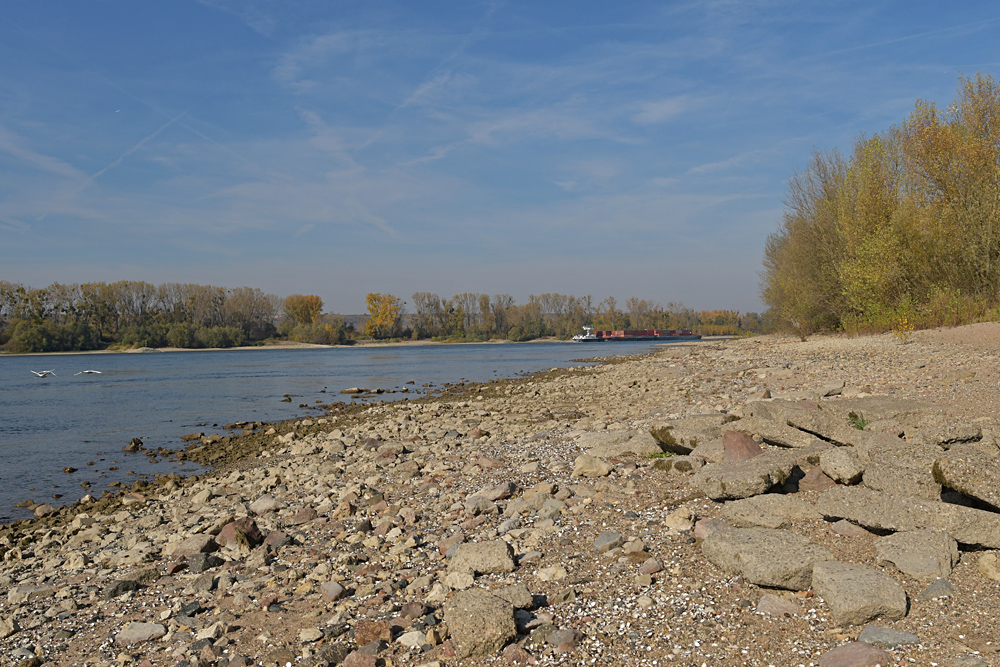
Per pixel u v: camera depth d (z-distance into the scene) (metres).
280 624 6.14
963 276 32.69
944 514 5.58
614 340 163.88
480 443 14.82
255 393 38.06
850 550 5.82
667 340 161.62
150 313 128.62
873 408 9.56
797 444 8.70
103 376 54.62
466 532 8.13
